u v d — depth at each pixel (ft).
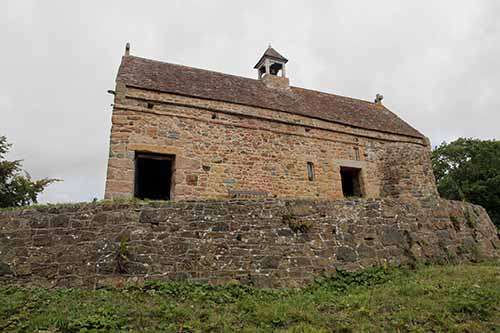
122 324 14.74
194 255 21.20
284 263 22.48
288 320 16.01
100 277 19.44
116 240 20.53
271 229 23.27
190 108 34.12
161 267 20.43
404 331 14.71
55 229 20.35
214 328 15.03
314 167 38.09
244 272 21.47
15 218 20.31
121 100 31.55
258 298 19.49
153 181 44.91
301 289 21.48
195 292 19.24
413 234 27.25
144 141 31.19
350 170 41.73
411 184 40.16
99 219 20.97
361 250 24.77
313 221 24.54
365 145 42.39
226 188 33.14
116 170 29.40
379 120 48.16
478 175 84.07
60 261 19.63
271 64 48.85
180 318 15.88
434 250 27.50
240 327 15.34
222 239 22.09
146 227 21.25
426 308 16.56
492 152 84.23
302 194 36.37
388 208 27.40
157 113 32.45
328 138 40.11
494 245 33.53
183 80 38.52
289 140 37.83
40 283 18.94
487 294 17.49
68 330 14.05
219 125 34.83
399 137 45.09
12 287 18.40
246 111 36.55
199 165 32.71
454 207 32.60
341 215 25.54
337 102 49.83
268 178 35.35
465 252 29.68
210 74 43.50
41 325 14.20
